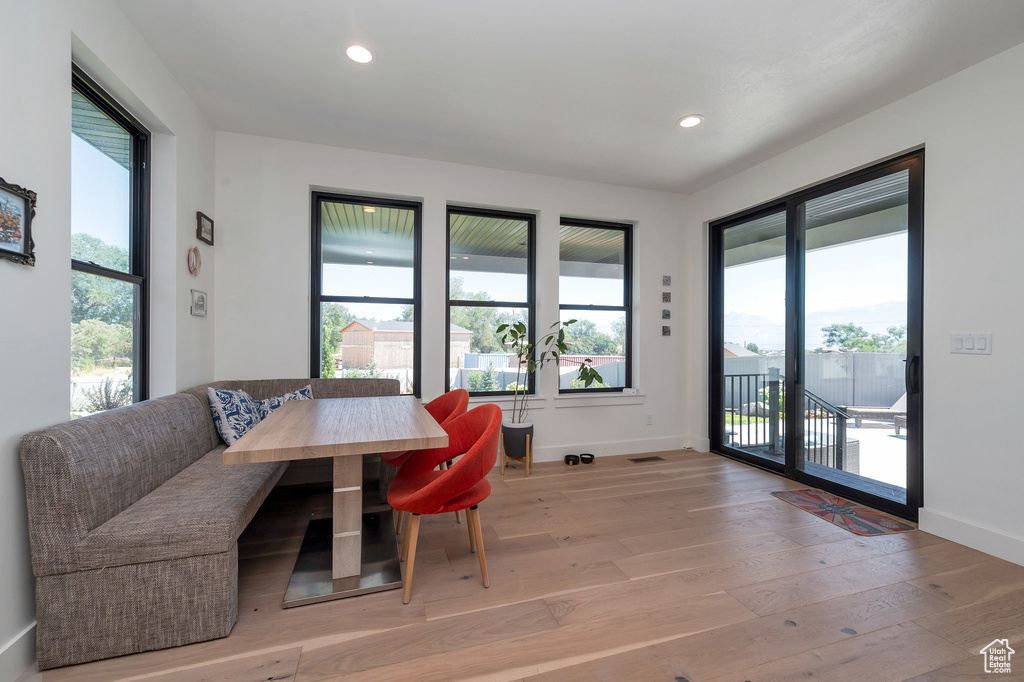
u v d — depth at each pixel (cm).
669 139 300
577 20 186
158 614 137
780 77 226
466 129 288
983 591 172
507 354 380
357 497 172
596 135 295
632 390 409
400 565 190
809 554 204
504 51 208
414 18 186
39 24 138
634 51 206
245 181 297
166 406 197
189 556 139
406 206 345
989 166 206
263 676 126
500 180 359
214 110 265
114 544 133
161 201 229
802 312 314
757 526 236
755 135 293
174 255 231
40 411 139
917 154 239
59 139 147
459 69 222
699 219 410
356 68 222
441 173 342
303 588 168
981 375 208
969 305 213
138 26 191
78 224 177
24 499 131
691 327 421
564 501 275
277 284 304
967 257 214
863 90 237
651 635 146
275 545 210
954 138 219
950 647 140
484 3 176
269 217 302
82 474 134
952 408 220
